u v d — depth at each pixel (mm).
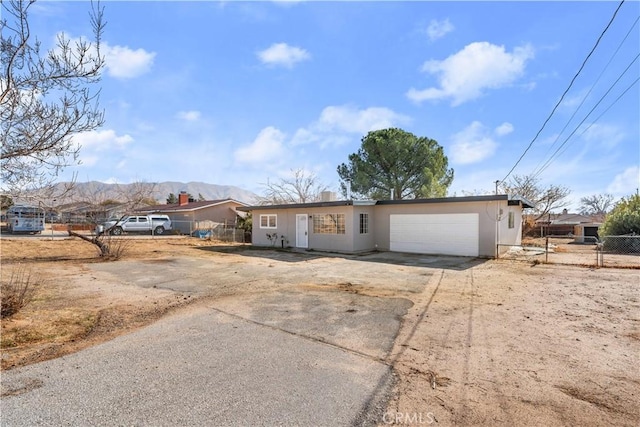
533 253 13867
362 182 22234
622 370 3229
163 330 4484
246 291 6945
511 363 3400
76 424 2348
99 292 6824
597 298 6184
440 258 12539
